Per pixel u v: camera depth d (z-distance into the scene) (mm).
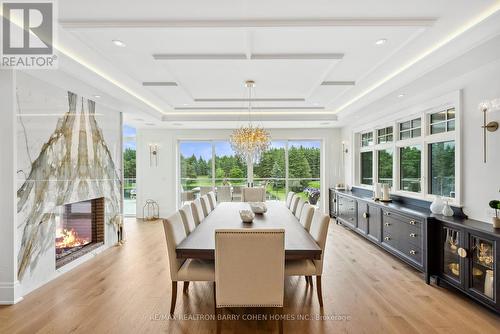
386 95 4234
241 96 4977
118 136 5137
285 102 5406
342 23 2420
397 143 4984
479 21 2408
